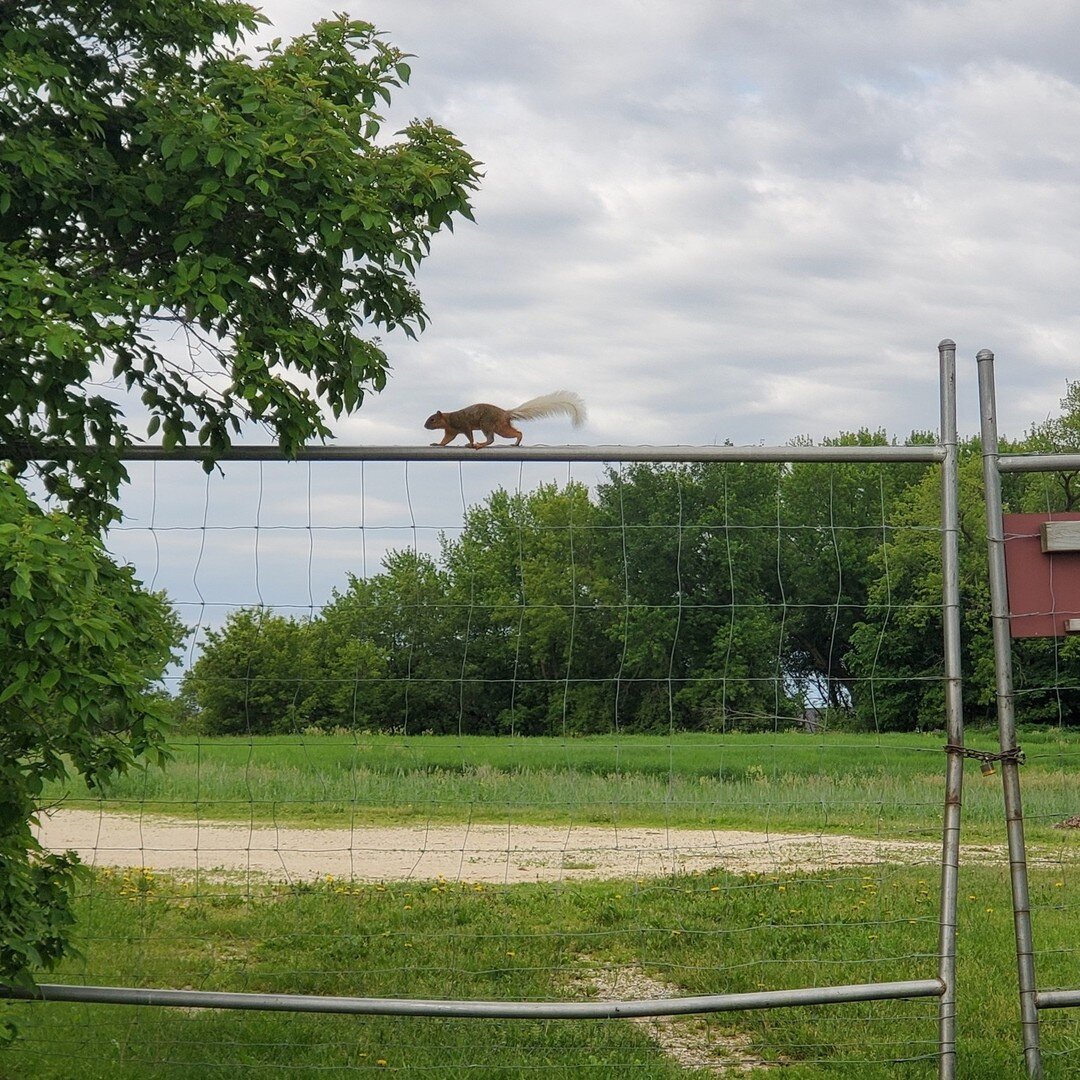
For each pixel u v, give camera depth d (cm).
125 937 757
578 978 704
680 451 485
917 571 1192
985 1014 613
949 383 486
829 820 1058
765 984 679
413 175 513
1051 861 993
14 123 494
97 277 477
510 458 489
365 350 535
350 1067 511
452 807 634
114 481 483
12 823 450
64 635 381
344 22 551
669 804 556
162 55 547
